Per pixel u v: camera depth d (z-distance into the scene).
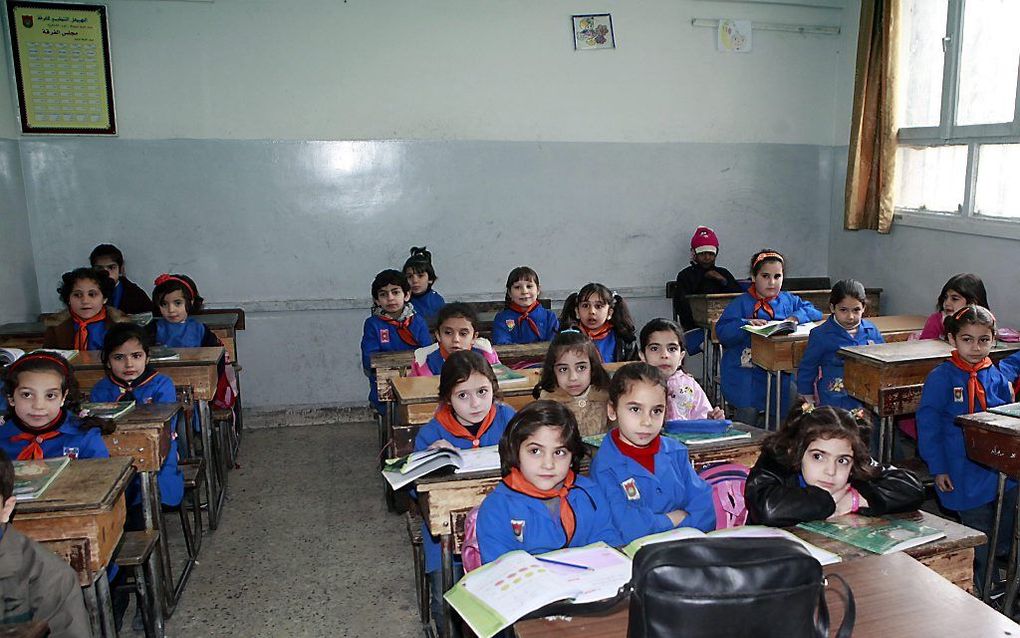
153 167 4.39
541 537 1.61
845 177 5.09
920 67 4.44
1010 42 3.79
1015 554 2.06
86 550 1.67
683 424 2.15
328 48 4.50
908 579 1.26
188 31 4.33
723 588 0.90
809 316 4.06
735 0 4.91
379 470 3.73
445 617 1.88
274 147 4.51
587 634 1.11
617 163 4.94
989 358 2.71
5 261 3.95
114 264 4.25
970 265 4.06
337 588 2.62
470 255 4.84
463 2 4.61
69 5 4.16
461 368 2.12
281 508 3.33
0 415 2.25
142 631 2.37
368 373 3.80
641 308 5.14
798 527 1.54
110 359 2.74
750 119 5.09
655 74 4.91
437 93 4.66
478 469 1.86
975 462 2.23
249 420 4.59
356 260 4.70
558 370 2.42
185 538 2.82
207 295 4.56
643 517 1.73
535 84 4.77
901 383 2.78
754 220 5.20
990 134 3.87
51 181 4.29
